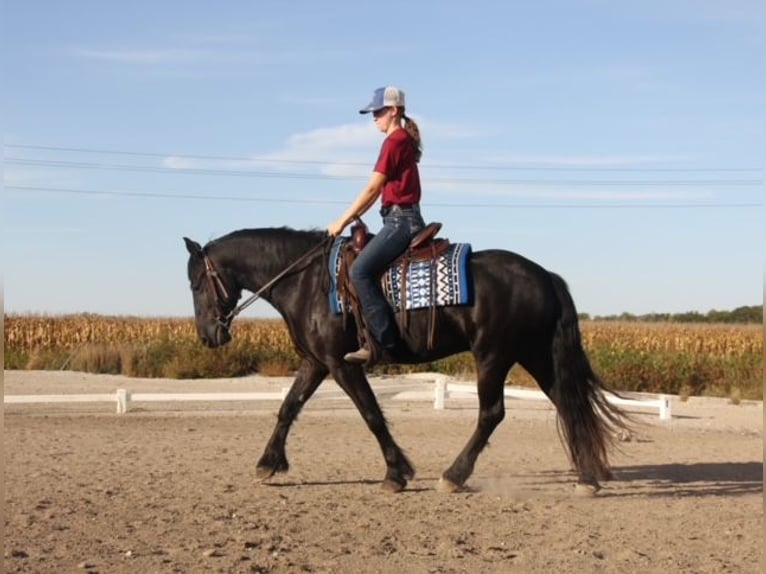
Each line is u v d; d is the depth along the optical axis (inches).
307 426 593.6
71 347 1261.1
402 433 563.2
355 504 335.9
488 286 338.6
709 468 435.2
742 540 292.0
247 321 1557.6
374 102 346.9
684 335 1525.6
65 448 468.4
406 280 340.2
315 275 354.6
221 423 609.0
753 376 981.2
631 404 690.2
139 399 674.8
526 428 605.3
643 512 330.0
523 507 336.2
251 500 339.9
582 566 261.9
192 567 252.2
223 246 368.8
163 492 351.3
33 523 296.2
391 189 345.7
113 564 253.6
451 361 1109.7
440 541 285.1
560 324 343.6
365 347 343.6
